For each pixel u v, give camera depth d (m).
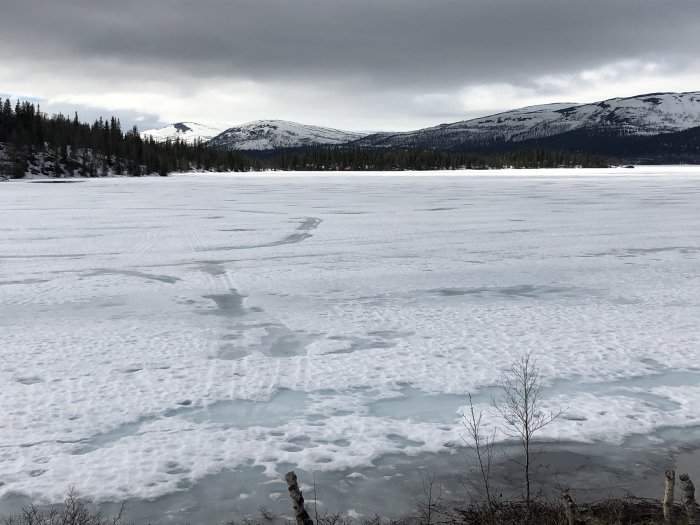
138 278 20.38
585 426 9.41
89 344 13.13
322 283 19.48
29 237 30.11
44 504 7.34
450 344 13.21
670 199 53.25
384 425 9.46
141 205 49.81
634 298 17.30
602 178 103.19
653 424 9.52
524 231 31.91
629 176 113.44
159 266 22.55
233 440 8.94
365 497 7.65
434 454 8.65
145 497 7.54
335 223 36.16
